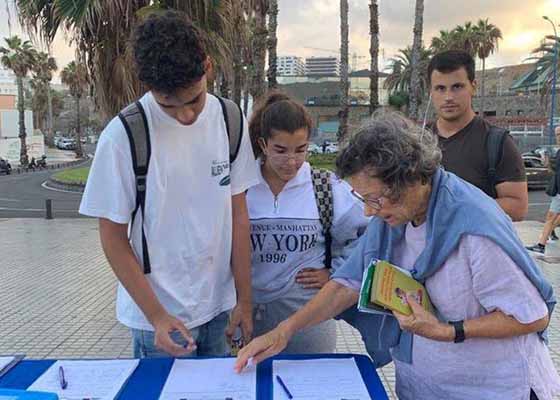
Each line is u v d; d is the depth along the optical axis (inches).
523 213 99.7
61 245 354.9
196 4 235.6
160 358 70.1
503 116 1932.8
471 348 58.6
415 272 59.7
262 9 591.2
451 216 56.6
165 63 62.3
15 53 1505.9
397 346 66.0
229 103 77.7
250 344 67.7
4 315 204.8
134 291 70.6
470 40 1603.1
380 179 54.5
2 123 1946.4
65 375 64.9
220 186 75.4
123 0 232.7
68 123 3272.6
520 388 58.6
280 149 79.4
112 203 68.7
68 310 210.5
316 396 59.2
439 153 57.2
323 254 87.7
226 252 79.5
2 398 55.1
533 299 55.9
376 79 863.1
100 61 246.2
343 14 792.3
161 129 69.3
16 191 842.8
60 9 233.0
